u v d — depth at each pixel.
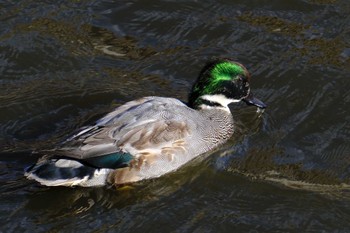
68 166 11.95
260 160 13.30
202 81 13.78
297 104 14.77
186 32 16.48
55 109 14.22
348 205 12.23
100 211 11.88
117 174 12.27
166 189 12.46
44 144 13.22
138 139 12.41
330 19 16.88
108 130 12.38
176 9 17.06
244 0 17.31
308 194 12.46
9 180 12.30
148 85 15.02
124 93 14.73
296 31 16.55
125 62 15.61
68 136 12.51
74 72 15.22
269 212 12.03
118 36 16.25
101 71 15.32
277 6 17.25
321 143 13.79
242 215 11.95
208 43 16.20
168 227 11.62
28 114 14.04
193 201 12.21
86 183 12.17
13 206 11.80
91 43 15.97
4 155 12.88
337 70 15.51
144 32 16.44
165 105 13.10
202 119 13.51
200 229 11.59
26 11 16.58
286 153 13.53
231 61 13.87
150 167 12.48
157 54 15.87
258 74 15.40
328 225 11.80
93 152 12.03
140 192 12.36
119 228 11.54
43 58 15.45
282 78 15.32
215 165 13.07
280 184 12.69
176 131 12.77
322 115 14.50
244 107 14.84
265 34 16.41
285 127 14.23
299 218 11.92
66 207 11.89
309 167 13.16
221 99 13.89
